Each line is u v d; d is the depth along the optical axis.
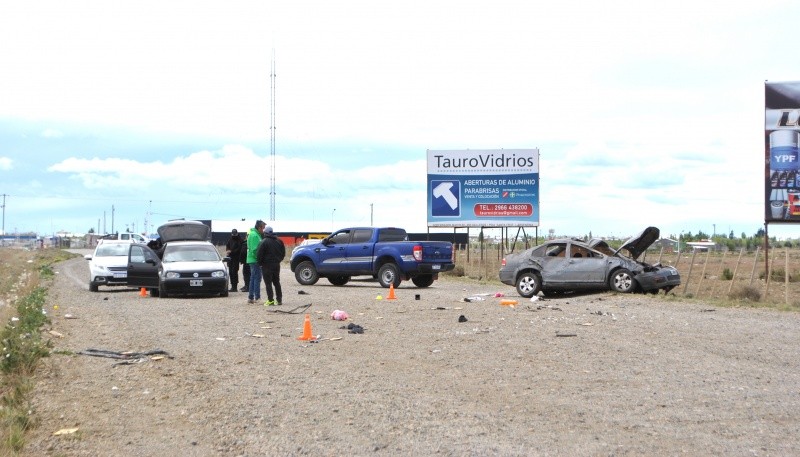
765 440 7.24
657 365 11.23
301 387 9.83
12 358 10.97
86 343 13.88
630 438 7.32
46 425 8.23
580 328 15.38
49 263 52.78
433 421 8.05
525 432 7.58
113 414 8.68
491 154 37.78
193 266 23.62
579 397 9.12
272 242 20.17
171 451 7.27
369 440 7.39
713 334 14.69
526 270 23.80
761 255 63.88
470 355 12.16
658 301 21.31
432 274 28.70
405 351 12.61
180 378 10.55
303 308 19.48
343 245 28.36
